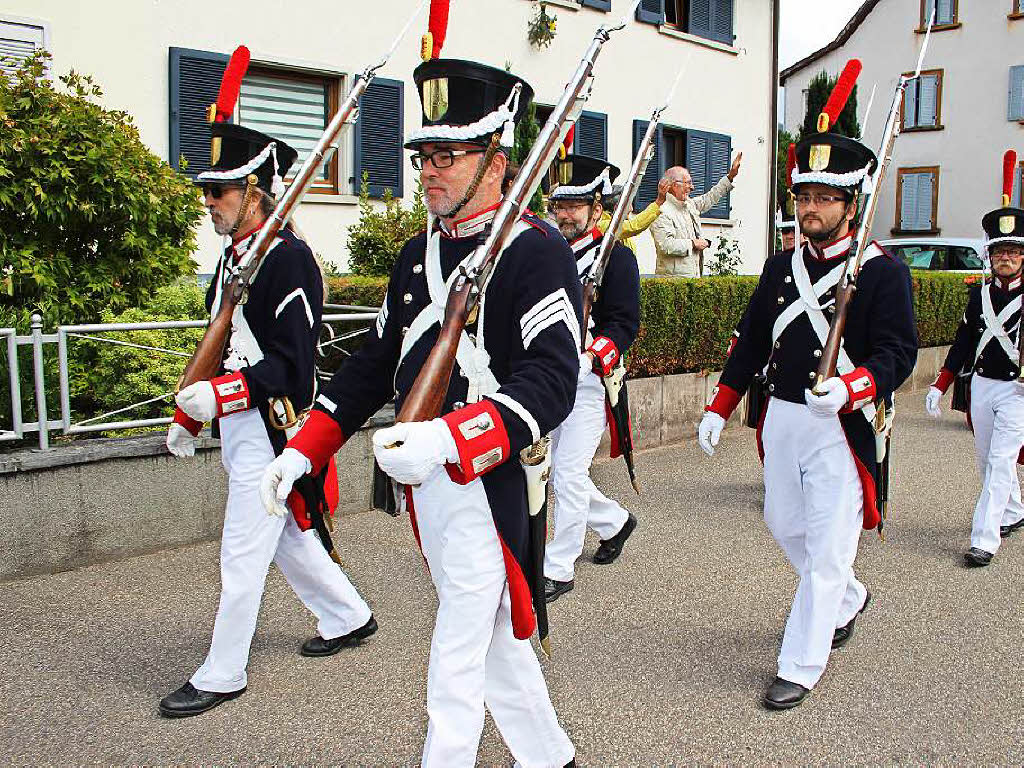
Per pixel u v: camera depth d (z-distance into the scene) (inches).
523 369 96.6
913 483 278.2
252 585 136.7
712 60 549.0
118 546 194.9
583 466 184.2
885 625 171.3
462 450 90.1
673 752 127.0
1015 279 222.4
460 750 98.8
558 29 459.5
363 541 209.8
